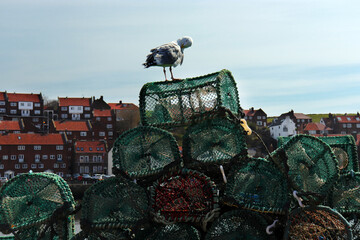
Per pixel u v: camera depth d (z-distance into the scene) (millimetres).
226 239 9430
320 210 9078
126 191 9680
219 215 9602
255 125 115438
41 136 91312
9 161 88438
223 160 9633
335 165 9383
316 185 9336
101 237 9797
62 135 92500
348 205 10336
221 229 9445
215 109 9789
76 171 89812
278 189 9383
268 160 9609
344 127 127438
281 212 9109
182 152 9852
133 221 9531
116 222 9539
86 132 102750
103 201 9695
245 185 9484
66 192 9992
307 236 8852
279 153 9312
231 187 9430
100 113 109062
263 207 9164
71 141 96500
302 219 9125
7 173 88000
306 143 9562
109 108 121062
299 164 9414
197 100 10031
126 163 9867
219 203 9539
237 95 10797
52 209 10055
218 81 9805
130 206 9641
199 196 9477
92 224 9625
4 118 112188
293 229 9000
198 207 9438
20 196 10141
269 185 9438
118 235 9898
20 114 114312
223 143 9844
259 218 9359
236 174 9539
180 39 11945
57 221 10039
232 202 9266
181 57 11812
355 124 128125
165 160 9773
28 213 10148
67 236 10172
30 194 10125
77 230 17328
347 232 8750
